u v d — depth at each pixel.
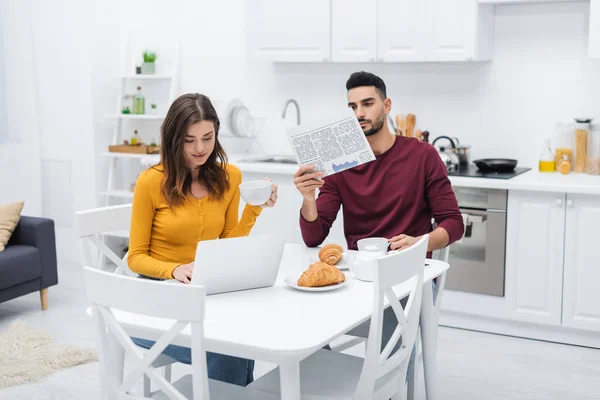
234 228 2.66
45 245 4.38
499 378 3.45
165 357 2.51
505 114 4.40
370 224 2.95
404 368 2.27
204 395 1.78
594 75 4.15
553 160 4.20
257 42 4.66
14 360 3.60
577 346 3.89
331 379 2.26
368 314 2.03
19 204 4.39
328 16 4.41
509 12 4.30
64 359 3.62
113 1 5.39
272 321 1.97
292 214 4.45
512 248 3.92
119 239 5.56
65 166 5.48
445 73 4.52
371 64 4.73
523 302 3.93
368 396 2.05
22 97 5.41
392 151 2.90
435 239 2.71
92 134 5.32
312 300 2.16
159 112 5.52
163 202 2.48
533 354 3.76
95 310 1.94
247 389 2.21
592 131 4.05
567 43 4.19
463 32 4.07
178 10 5.35
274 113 5.11
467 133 4.51
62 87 5.40
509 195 3.88
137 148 5.21
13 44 5.37
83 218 2.68
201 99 2.40
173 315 1.76
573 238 3.76
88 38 5.23
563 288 3.83
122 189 5.61
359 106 2.85
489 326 4.09
